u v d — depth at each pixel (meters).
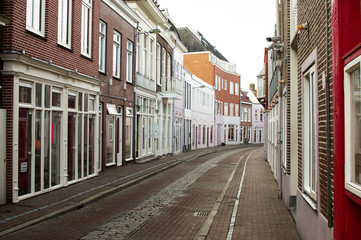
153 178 15.51
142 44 20.84
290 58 9.29
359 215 3.57
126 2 18.84
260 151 38.38
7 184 8.62
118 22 17.02
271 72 17.92
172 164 20.73
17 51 8.83
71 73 11.21
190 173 17.84
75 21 11.95
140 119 20.83
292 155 9.31
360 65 3.19
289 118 9.38
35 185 9.63
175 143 30.00
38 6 10.00
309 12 5.87
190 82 35.28
